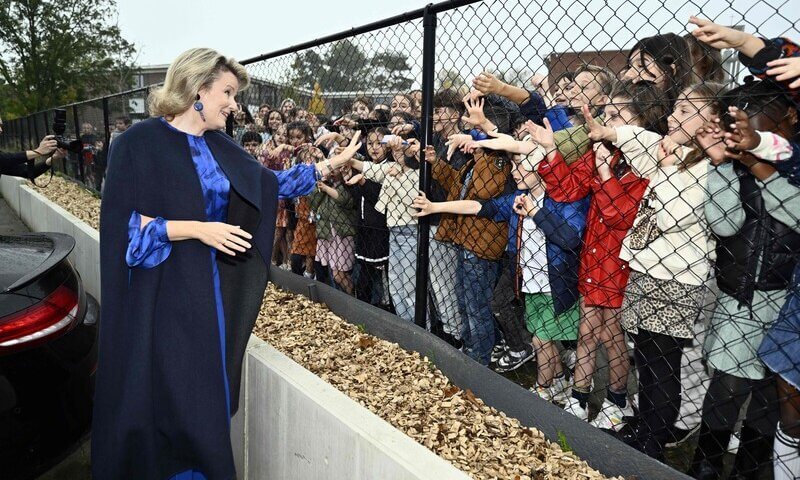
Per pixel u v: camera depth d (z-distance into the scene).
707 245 2.18
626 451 2.02
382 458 1.78
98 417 2.02
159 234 1.90
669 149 2.13
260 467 2.50
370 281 3.85
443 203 2.89
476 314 3.12
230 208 2.13
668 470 1.91
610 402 2.56
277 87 4.58
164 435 2.02
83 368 2.38
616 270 2.42
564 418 2.23
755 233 1.89
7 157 3.22
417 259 3.05
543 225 2.54
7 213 9.80
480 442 2.22
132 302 1.96
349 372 2.85
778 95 1.78
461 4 2.54
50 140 3.34
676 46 2.13
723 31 1.73
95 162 9.18
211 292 2.01
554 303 2.62
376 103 3.46
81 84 29.41
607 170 2.33
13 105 27.52
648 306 2.25
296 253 4.60
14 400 2.11
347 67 3.60
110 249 1.95
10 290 2.18
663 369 2.26
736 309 1.97
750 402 1.99
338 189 3.87
